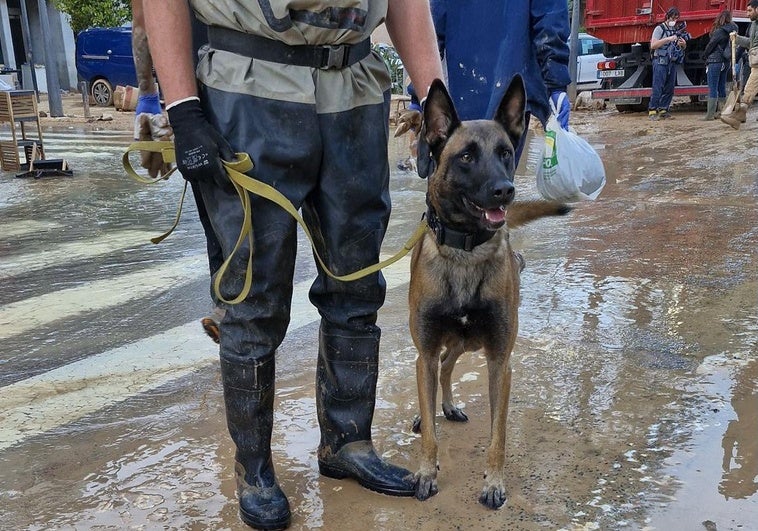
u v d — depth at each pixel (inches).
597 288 192.7
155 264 230.8
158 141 108.2
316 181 101.0
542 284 198.1
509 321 107.3
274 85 93.4
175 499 106.0
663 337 158.7
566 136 156.8
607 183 339.9
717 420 123.0
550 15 161.2
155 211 307.0
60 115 730.8
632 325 166.2
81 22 894.4
